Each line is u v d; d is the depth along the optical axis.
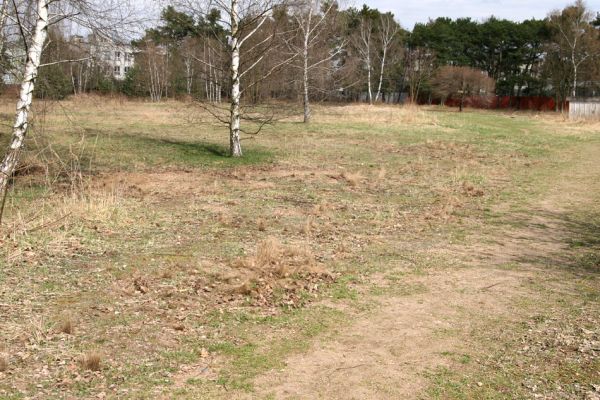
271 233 9.74
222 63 19.78
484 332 5.97
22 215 9.55
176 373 4.91
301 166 17.78
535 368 5.11
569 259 8.84
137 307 6.26
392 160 19.84
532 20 74.62
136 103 44.38
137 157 17.95
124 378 4.75
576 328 6.01
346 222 10.84
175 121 30.53
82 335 5.50
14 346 5.19
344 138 25.84
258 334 5.79
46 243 8.34
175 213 10.93
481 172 17.73
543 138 29.36
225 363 5.14
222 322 6.02
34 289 6.62
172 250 8.48
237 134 18.80
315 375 4.98
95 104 29.64
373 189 14.39
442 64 72.25
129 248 8.48
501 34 72.25
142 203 11.66
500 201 13.46
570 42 61.41
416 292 7.19
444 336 5.86
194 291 6.81
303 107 32.84
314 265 7.94
